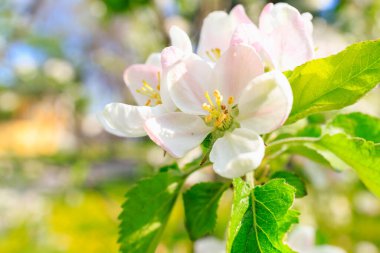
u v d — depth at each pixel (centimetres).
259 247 13
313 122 23
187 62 15
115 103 16
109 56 81
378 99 48
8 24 96
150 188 17
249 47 15
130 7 40
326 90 15
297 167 38
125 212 17
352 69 15
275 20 16
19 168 88
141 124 16
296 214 13
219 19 18
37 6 109
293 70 15
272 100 14
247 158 13
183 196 18
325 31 46
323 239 25
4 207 80
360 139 16
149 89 18
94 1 51
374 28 49
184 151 15
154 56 19
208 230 18
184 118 15
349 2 46
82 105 114
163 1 41
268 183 14
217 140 15
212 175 28
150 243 18
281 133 20
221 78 15
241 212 14
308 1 42
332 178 45
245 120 15
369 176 16
